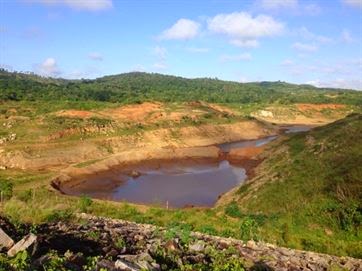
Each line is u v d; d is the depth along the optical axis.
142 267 7.97
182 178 64.31
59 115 89.94
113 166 69.69
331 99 175.25
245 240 14.34
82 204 28.69
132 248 10.46
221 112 121.62
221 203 43.81
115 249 10.20
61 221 14.52
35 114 90.62
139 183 60.94
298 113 147.75
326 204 27.97
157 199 52.16
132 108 106.44
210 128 100.81
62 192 53.84
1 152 67.19
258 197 36.59
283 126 130.25
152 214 27.70
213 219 26.78
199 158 79.06
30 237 8.91
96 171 65.56
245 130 107.62
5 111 89.94
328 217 26.02
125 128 89.44
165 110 108.56
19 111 91.44
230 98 178.50
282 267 10.57
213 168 71.50
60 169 65.06
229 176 65.12
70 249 9.87
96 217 17.09
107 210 27.77
